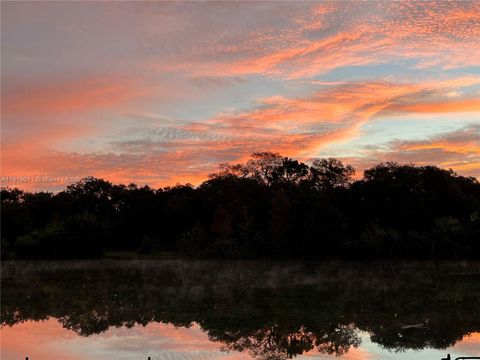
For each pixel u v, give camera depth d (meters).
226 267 58.81
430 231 74.38
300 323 24.58
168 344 20.77
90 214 83.69
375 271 52.56
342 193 85.44
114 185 115.06
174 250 93.75
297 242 73.00
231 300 31.73
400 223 79.38
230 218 81.62
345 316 26.11
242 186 97.06
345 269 55.38
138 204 104.88
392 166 85.81
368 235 71.56
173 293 35.22
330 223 72.00
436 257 69.94
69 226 77.94
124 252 92.25
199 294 34.59
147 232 103.25
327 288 37.44
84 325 24.66
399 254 70.56
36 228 87.06
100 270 56.72
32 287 39.97
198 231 79.69
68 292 36.53
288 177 110.19
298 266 60.31
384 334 22.19
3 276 50.16
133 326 24.39
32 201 109.75
